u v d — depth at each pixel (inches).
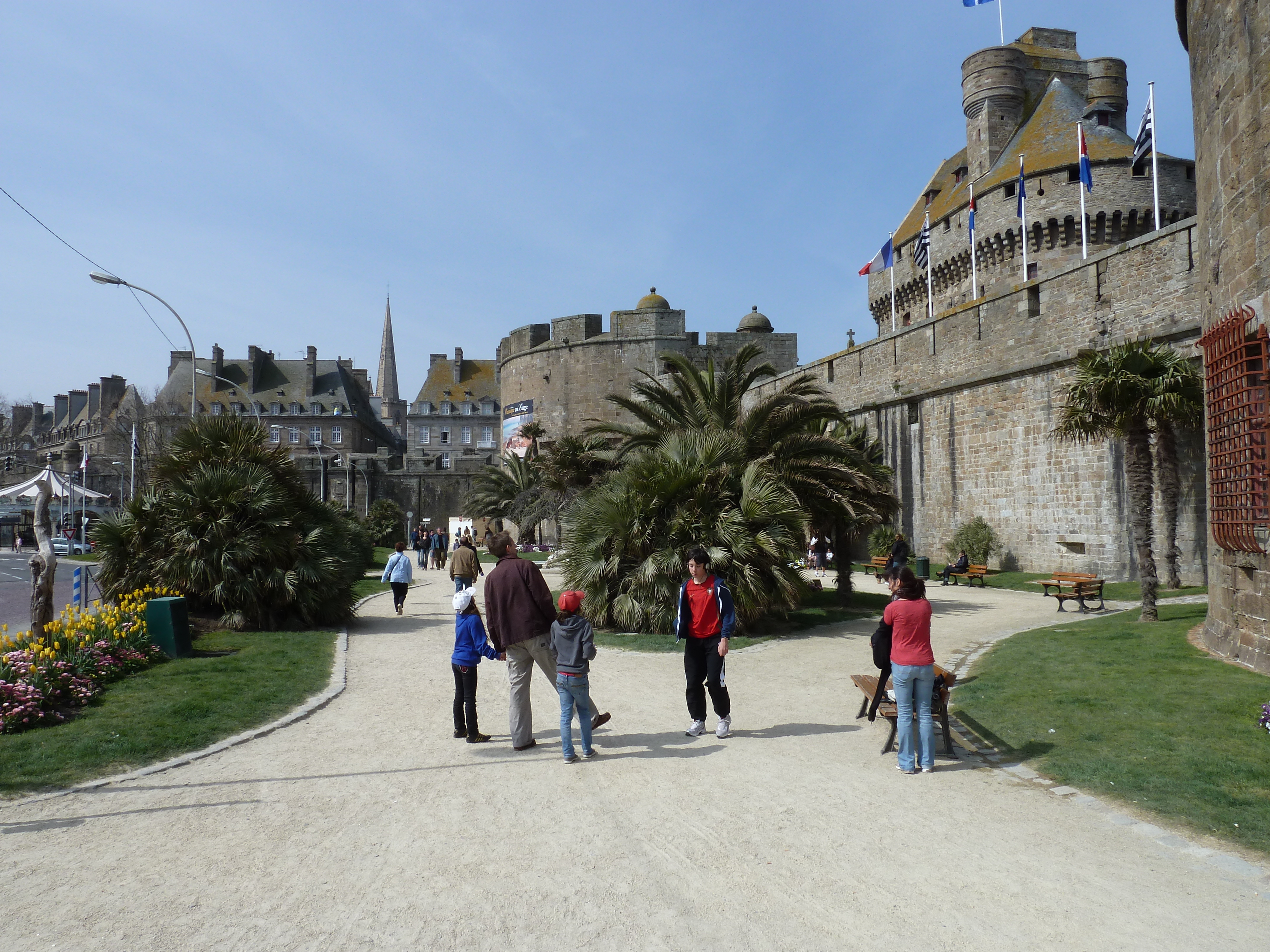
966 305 1120.2
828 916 150.9
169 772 248.2
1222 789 210.7
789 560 566.9
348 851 184.9
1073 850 181.9
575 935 144.6
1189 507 818.8
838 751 269.3
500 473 2121.1
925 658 244.1
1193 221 781.9
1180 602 663.8
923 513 1212.5
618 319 2517.2
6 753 258.2
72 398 4382.4
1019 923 147.1
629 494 569.0
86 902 158.4
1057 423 967.0
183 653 441.7
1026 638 484.1
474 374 4227.4
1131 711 289.3
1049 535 981.2
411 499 2608.3
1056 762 245.4
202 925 148.9
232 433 600.1
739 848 184.7
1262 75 335.0
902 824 199.5
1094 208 1534.2
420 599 884.0
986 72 1769.2
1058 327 960.3
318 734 298.2
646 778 240.2
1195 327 778.2
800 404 666.8
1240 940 140.5
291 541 569.3
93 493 1402.6
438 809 213.6
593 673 425.4
